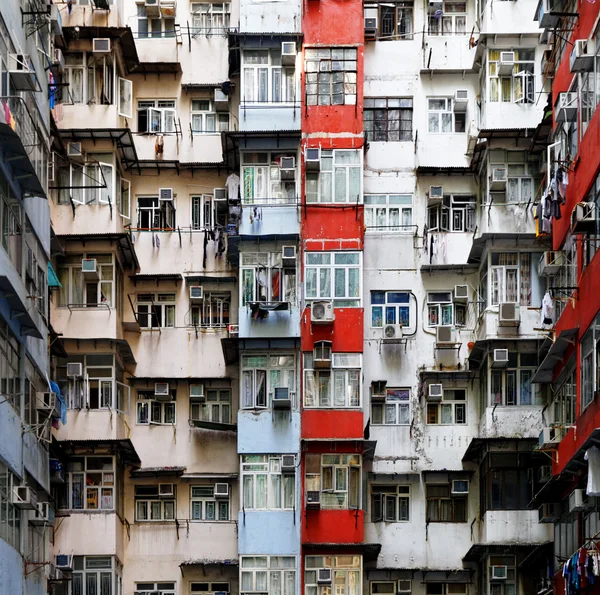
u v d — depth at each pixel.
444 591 38.16
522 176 38.84
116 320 38.38
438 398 38.94
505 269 38.50
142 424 39.09
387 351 39.47
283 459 37.56
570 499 32.16
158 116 40.62
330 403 38.19
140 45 40.94
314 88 39.81
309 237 39.06
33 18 31.39
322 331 38.59
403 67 40.91
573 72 31.55
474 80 40.81
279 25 39.78
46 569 33.16
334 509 37.50
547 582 35.50
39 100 32.22
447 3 41.31
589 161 30.55
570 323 32.44
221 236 39.88
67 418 37.81
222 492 38.22
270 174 39.31
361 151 39.50
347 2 40.22
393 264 39.94
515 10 39.44
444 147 40.44
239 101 40.06
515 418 37.75
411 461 38.75
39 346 32.09
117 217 39.06
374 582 38.16
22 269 29.77
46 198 31.92
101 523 37.25
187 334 39.50
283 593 37.00
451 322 39.69
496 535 37.03
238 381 39.22
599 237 29.62
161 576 38.03
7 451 28.47
